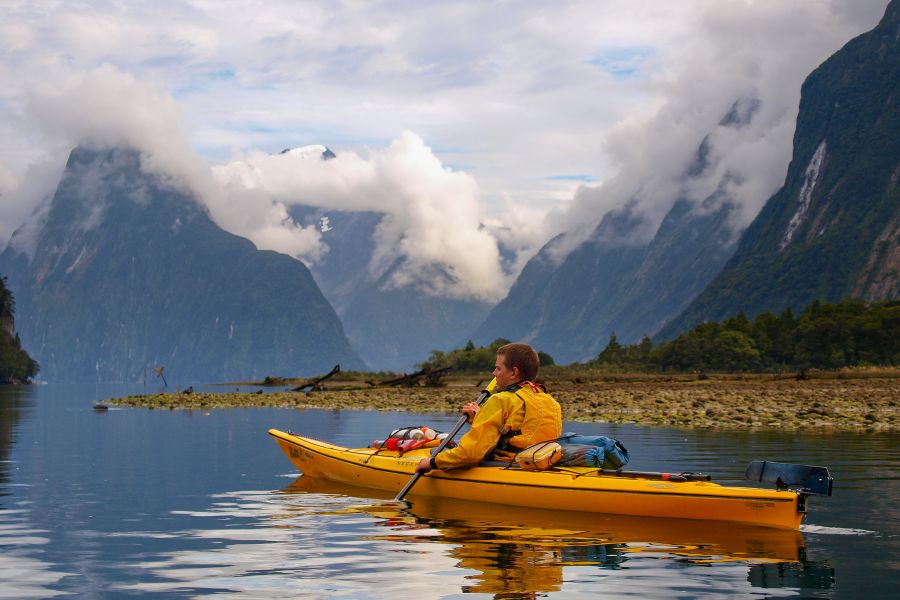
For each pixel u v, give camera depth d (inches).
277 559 294.7
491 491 408.8
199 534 339.3
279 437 543.5
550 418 422.6
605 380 3161.9
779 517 339.3
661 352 5172.2
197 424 1073.5
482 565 284.5
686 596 247.3
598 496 376.5
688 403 1398.9
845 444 710.5
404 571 276.7
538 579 266.5
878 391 1803.6
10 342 6875.0
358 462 475.5
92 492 454.9
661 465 555.5
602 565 284.2
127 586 260.5
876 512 380.5
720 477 492.7
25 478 516.4
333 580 265.9
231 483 489.7
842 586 258.1
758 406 1283.2
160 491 457.7
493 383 443.8
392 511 390.6
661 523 354.3
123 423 1103.0
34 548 314.0
